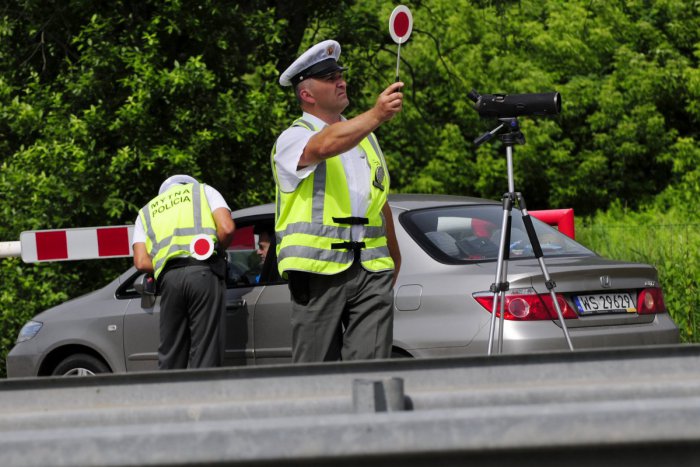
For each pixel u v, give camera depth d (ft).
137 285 49.47
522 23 181.88
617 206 181.16
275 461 13.03
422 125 167.84
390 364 16.69
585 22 183.21
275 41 86.74
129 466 13.02
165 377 16.98
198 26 82.79
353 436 12.86
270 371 16.81
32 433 13.33
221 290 47.09
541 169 184.34
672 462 13.05
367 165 35.50
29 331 55.57
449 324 41.11
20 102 82.58
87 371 53.93
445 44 172.76
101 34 80.84
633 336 42.04
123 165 77.77
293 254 34.32
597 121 183.21
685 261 69.15
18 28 87.61
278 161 34.32
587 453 13.07
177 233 47.06
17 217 78.54
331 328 34.81
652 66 181.98
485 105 42.65
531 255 44.32
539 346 39.93
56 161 77.87
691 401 12.84
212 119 82.43
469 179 179.52
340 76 35.78
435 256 42.93
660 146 184.14
